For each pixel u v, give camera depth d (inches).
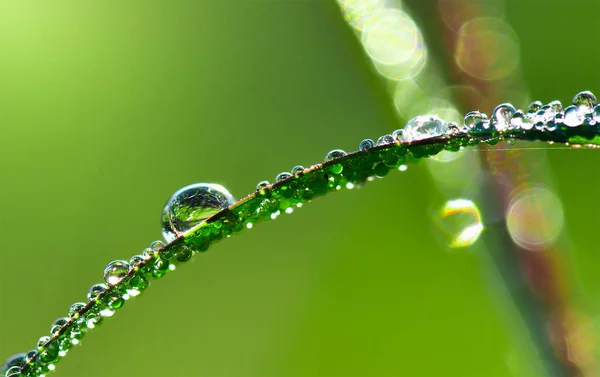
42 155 5.0
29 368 3.3
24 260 4.7
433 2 3.8
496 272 3.7
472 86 3.8
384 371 4.3
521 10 4.9
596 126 3.3
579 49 4.8
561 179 4.3
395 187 4.8
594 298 3.8
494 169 3.7
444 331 4.4
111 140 5.1
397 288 4.6
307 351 4.5
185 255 3.4
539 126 3.3
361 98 5.1
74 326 3.3
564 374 3.6
